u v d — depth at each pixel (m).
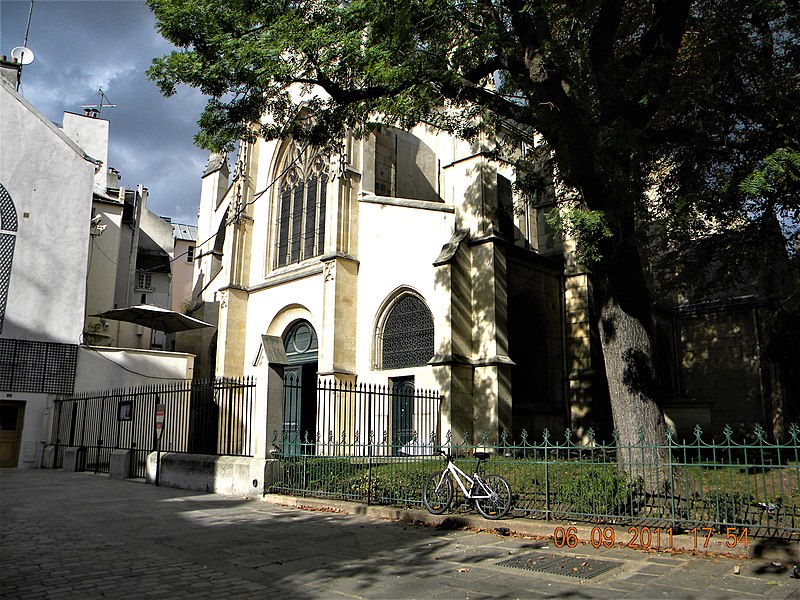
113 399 20.64
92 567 7.32
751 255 14.83
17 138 25.25
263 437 13.88
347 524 10.48
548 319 22.98
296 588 6.57
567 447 10.01
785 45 13.09
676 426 20.89
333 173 24.50
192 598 6.12
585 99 13.20
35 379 23.62
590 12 11.97
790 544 7.58
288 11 12.71
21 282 24.28
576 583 6.74
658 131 12.88
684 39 14.70
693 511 9.15
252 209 29.69
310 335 25.47
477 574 7.14
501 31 11.86
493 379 19.27
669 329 28.31
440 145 28.16
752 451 19.69
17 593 6.18
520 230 23.92
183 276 51.69
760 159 12.15
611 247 11.50
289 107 14.82
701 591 6.40
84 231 25.88
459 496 11.55
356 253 24.06
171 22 12.39
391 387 21.56
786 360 20.66
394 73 11.66
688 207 10.12
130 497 13.77
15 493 14.51
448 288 19.72
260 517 11.13
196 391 16.56
